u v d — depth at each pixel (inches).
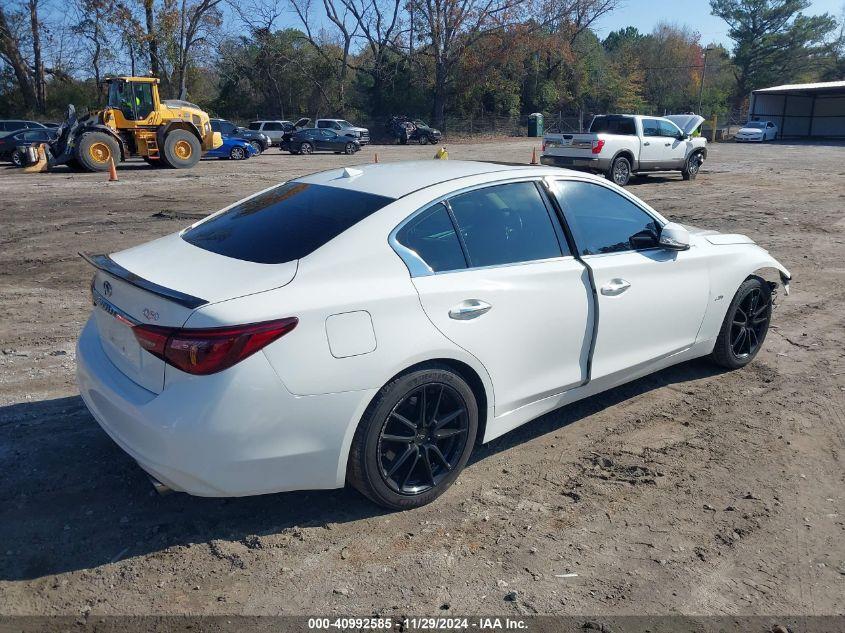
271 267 126.4
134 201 587.8
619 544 130.1
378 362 125.6
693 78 3302.2
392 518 136.8
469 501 143.3
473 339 139.0
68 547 125.6
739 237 213.2
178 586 116.6
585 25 2367.1
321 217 139.8
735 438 171.8
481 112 2246.6
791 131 2151.8
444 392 137.7
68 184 719.7
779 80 3024.1
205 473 116.3
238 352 114.2
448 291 135.8
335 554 125.7
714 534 133.6
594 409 187.9
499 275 145.5
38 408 180.5
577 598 116.0
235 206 165.6
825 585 120.3
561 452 164.4
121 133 946.7
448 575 120.9
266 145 1435.8
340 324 122.5
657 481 151.6
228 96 2253.9
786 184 762.8
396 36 2151.8
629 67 2721.5
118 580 117.6
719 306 198.4
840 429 177.5
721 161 1112.2
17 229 443.5
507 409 151.7
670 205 585.9
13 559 121.9
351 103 2249.0
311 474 124.9
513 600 115.0
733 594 117.6
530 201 158.6
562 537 132.0
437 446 140.3
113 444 161.8
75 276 329.7
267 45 2181.3
